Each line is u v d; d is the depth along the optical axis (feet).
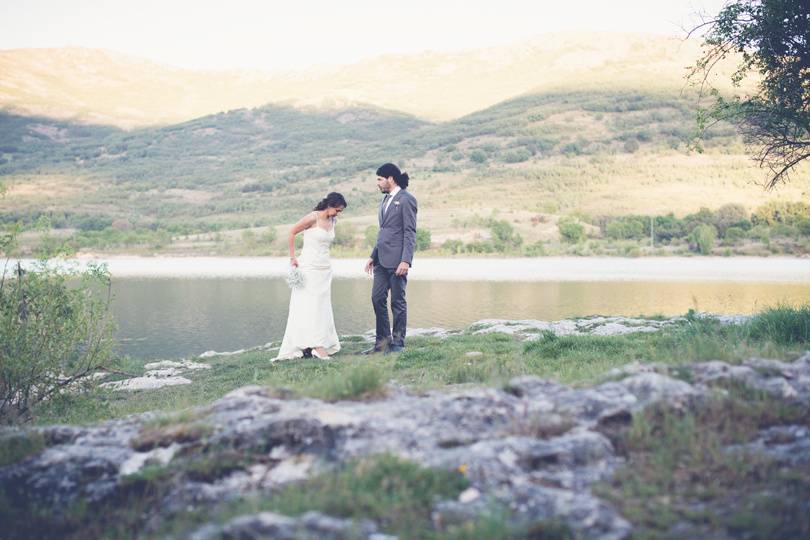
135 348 88.99
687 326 35.88
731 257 318.65
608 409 15.89
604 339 33.12
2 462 15.51
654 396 16.29
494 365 25.86
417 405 16.83
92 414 28.37
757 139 41.06
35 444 16.29
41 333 30.40
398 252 36.91
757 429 15.29
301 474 14.02
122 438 16.69
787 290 166.20
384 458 13.65
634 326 45.70
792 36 37.11
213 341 95.96
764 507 11.94
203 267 327.67
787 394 16.69
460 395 16.83
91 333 33.01
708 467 13.67
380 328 37.93
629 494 12.66
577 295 161.27
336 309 132.87
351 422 15.29
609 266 284.41
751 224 375.45
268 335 102.22
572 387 18.49
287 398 17.75
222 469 14.35
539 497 12.30
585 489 12.91
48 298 31.09
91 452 15.60
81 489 14.40
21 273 31.04
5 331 28.96
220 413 16.87
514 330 47.80
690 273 240.32
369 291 180.86
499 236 383.45
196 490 13.75
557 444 14.19
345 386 18.33
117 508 13.84
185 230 542.16
